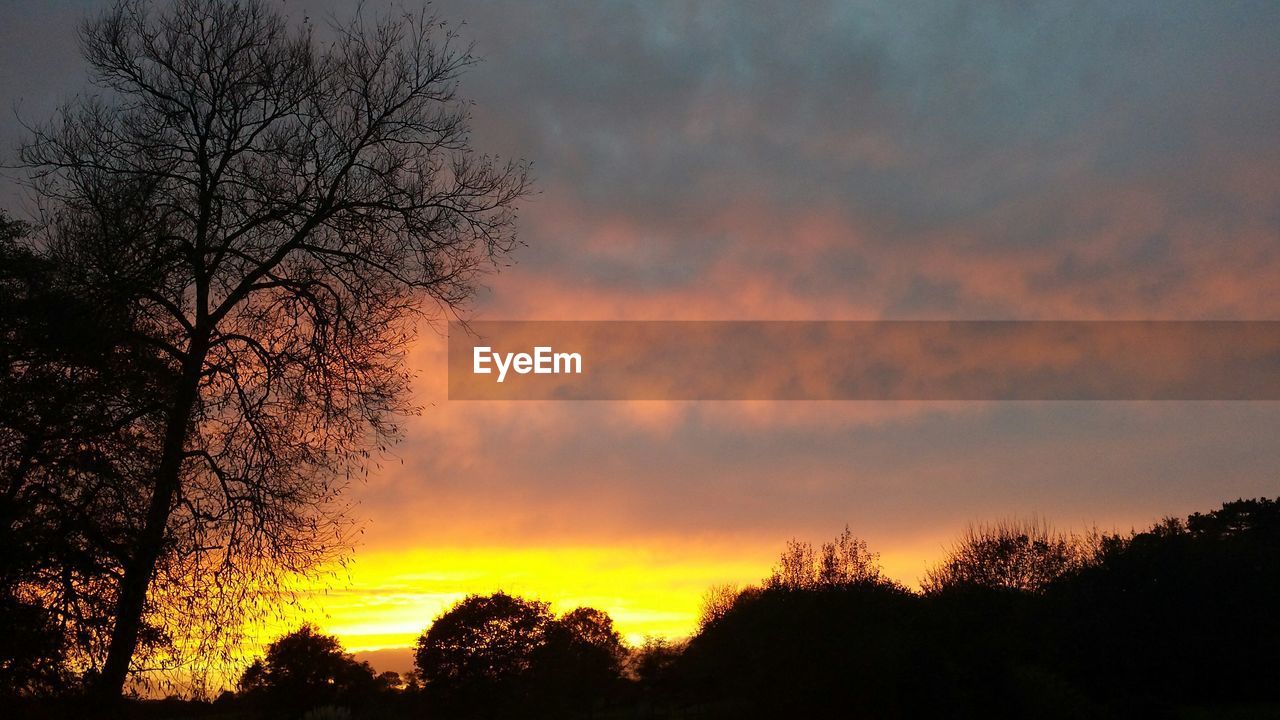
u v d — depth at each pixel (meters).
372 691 46.91
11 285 11.60
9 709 10.98
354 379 13.24
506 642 61.69
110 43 12.85
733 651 27.02
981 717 23.00
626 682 61.53
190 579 11.90
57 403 11.27
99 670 11.20
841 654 24.17
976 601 27.77
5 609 10.73
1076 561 34.31
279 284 13.05
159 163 12.72
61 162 12.24
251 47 13.38
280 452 12.75
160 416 12.28
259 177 13.10
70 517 11.20
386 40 14.25
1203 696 26.98
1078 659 27.30
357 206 13.57
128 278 11.65
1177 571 28.77
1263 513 48.28
